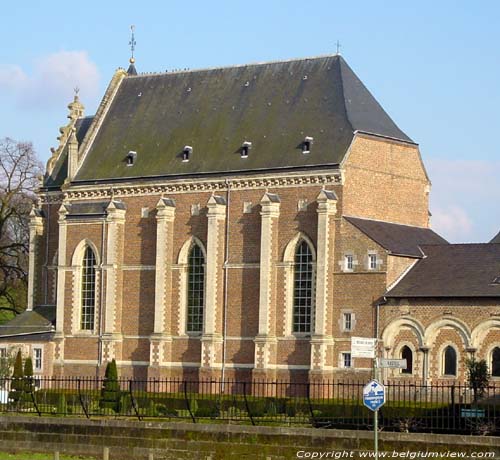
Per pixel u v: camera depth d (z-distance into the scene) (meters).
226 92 134.12
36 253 139.88
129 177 132.25
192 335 126.19
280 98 129.25
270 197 120.94
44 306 139.12
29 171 159.50
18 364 122.50
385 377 112.31
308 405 85.38
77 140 142.75
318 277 117.06
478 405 84.38
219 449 74.56
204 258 126.06
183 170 128.88
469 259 113.25
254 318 121.88
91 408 96.44
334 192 118.38
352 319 115.38
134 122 138.38
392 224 123.00
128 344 130.12
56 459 71.69
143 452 77.00
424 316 110.62
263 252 120.69
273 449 72.75
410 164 126.50
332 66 128.12
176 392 120.69
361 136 120.81
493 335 106.81
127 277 131.12
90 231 133.12
